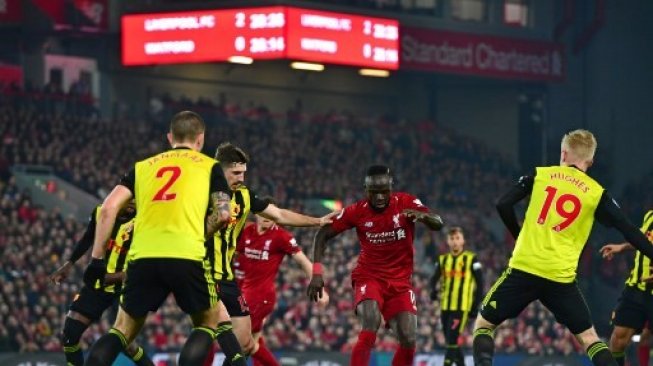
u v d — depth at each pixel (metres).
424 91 122.31
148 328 65.12
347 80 118.75
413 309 31.20
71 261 32.44
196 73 109.69
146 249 24.22
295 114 106.75
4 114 86.81
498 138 119.81
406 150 109.00
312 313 72.44
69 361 32.56
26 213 75.62
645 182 111.75
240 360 27.61
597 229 107.00
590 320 26.97
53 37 99.62
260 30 98.44
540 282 26.86
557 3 120.50
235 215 30.02
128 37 100.94
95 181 87.00
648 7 117.00
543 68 115.69
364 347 30.06
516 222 27.50
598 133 119.56
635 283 33.59
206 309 24.61
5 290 66.00
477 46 111.50
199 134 25.36
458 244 50.47
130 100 105.50
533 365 65.94
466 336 73.19
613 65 118.94
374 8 107.69
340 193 97.50
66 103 94.06
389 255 30.94
